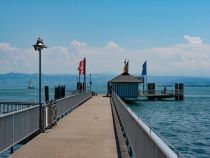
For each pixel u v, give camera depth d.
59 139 16.97
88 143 15.88
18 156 13.03
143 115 57.41
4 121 13.20
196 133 36.75
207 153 26.23
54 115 22.36
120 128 19.75
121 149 13.76
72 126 21.95
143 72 85.75
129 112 14.29
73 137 17.58
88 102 49.19
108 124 23.06
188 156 25.27
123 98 75.88
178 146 29.05
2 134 12.96
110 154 13.46
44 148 14.63
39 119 19.16
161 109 68.56
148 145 8.63
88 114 30.27
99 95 76.69
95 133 18.97
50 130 20.14
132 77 76.31
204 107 74.44
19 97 128.12
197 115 58.06
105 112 32.31
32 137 18.23
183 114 59.50
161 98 89.31
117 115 27.23
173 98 99.31
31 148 14.61
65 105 29.67
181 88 89.12
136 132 11.55
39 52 20.41
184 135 35.22
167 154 6.12
